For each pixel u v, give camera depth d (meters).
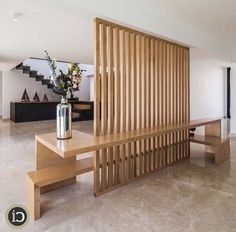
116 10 2.50
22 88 9.68
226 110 9.91
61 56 6.30
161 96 3.47
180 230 1.94
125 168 2.95
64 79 2.39
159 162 3.51
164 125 3.45
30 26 3.54
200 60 6.71
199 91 7.52
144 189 2.78
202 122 3.78
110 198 2.54
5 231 1.91
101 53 2.61
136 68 3.04
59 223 2.04
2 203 2.36
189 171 3.42
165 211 2.24
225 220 2.08
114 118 2.81
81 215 2.18
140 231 1.93
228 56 5.02
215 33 4.07
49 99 10.36
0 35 4.08
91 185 2.89
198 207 2.32
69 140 2.36
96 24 2.49
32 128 7.30
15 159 3.85
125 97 2.90
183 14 3.11
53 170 2.45
